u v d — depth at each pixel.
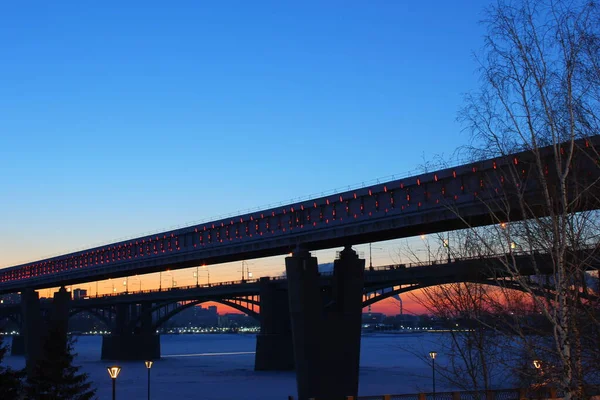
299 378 84.38
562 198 17.47
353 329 87.50
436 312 29.88
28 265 189.00
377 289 119.69
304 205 88.88
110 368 48.31
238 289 161.50
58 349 60.88
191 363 189.88
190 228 115.56
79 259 161.12
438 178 65.94
